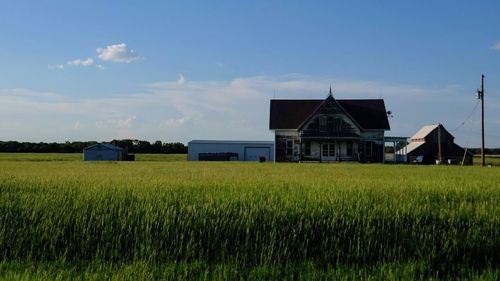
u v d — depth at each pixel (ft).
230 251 25.31
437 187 46.37
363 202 33.60
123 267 22.52
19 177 60.08
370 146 198.59
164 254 24.52
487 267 23.50
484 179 62.64
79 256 24.89
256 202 32.68
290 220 28.14
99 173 74.43
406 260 24.43
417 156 221.05
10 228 26.99
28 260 23.63
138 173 75.20
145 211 29.45
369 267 23.24
